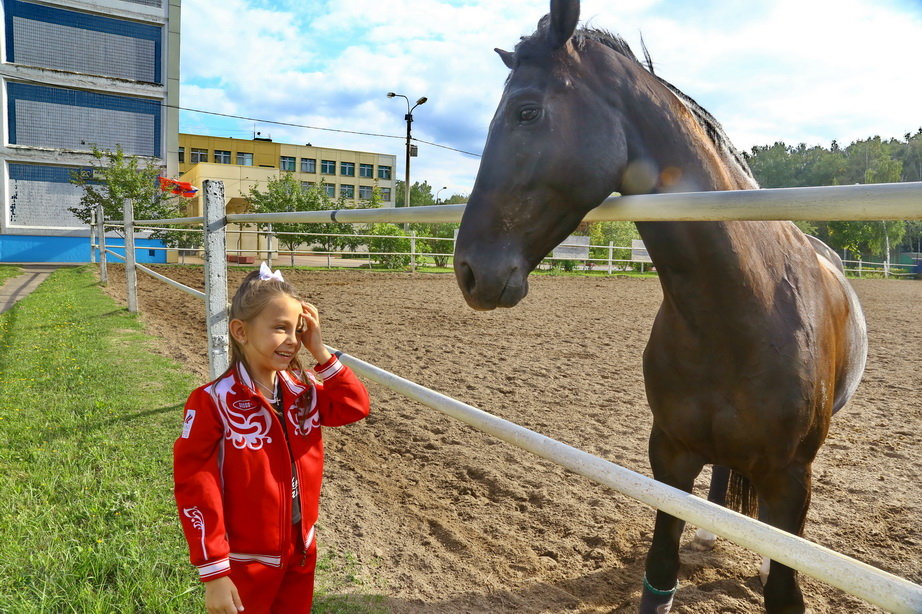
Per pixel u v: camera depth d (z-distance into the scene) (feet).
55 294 33.71
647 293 46.32
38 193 70.23
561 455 4.38
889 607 2.54
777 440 5.11
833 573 2.78
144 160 74.23
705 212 3.51
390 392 16.80
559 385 17.94
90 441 11.62
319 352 5.16
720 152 5.85
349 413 5.15
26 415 13.23
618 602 7.52
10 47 67.72
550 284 51.55
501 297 4.44
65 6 69.26
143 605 6.72
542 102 4.53
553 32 4.72
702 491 10.90
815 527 9.44
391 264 64.13
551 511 9.96
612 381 18.56
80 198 72.28
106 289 36.76
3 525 8.28
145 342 21.43
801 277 5.50
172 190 72.64
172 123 76.23
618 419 14.83
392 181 191.83
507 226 4.47
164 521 8.57
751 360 5.00
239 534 4.58
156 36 74.74
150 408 13.71
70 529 8.27
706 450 5.56
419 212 5.97
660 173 5.00
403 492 10.53
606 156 4.59
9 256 68.08
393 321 28.55
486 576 7.98
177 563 7.43
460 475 11.38
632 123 4.91
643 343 24.91
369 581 7.61
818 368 5.24
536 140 4.46
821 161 187.93
